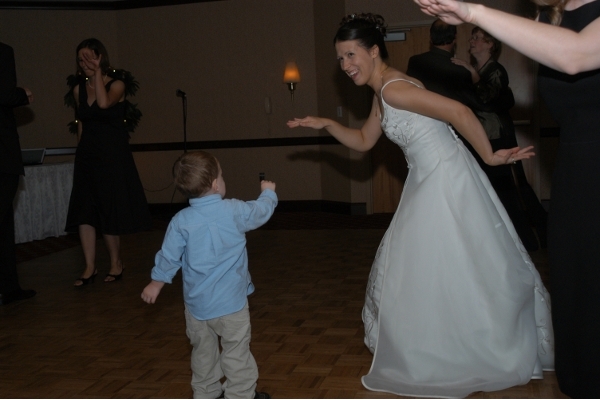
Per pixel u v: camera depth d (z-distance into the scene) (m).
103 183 4.75
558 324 1.92
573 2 1.76
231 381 2.46
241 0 8.96
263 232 7.33
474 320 2.52
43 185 7.20
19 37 9.18
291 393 2.66
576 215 1.82
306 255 5.84
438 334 2.55
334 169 8.66
